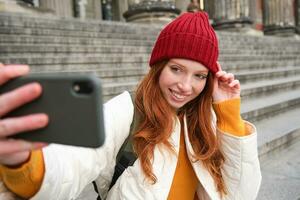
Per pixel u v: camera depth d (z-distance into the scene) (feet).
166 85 4.56
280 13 72.49
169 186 4.53
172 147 4.61
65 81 2.04
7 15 23.91
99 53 25.49
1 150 2.08
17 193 2.89
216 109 4.80
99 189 4.84
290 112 21.59
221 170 4.88
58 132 2.08
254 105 19.76
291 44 55.01
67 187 3.38
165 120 4.57
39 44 22.84
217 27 61.26
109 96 18.22
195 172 4.80
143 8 41.63
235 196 4.83
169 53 4.48
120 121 4.46
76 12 50.85
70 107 2.05
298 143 16.75
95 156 3.88
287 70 33.45
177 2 65.31
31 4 32.32
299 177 12.59
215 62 4.62
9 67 2.10
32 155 2.79
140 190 4.47
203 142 4.88
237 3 59.41
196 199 5.37
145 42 30.78
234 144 4.66
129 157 4.67
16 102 2.00
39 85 2.04
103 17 57.21
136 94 4.83
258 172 4.84
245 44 44.42
